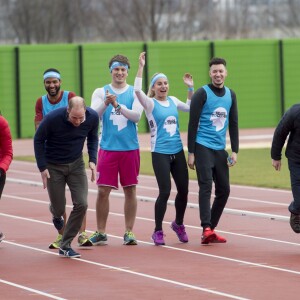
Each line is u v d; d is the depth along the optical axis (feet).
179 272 57.52
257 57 205.98
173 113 68.28
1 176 63.52
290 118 64.28
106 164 68.13
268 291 51.78
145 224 79.10
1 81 188.44
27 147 170.09
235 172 123.24
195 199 96.63
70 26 265.34
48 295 51.42
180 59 199.93
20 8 263.29
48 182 63.72
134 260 61.98
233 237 71.56
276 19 294.66
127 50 196.03
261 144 167.63
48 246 68.13
